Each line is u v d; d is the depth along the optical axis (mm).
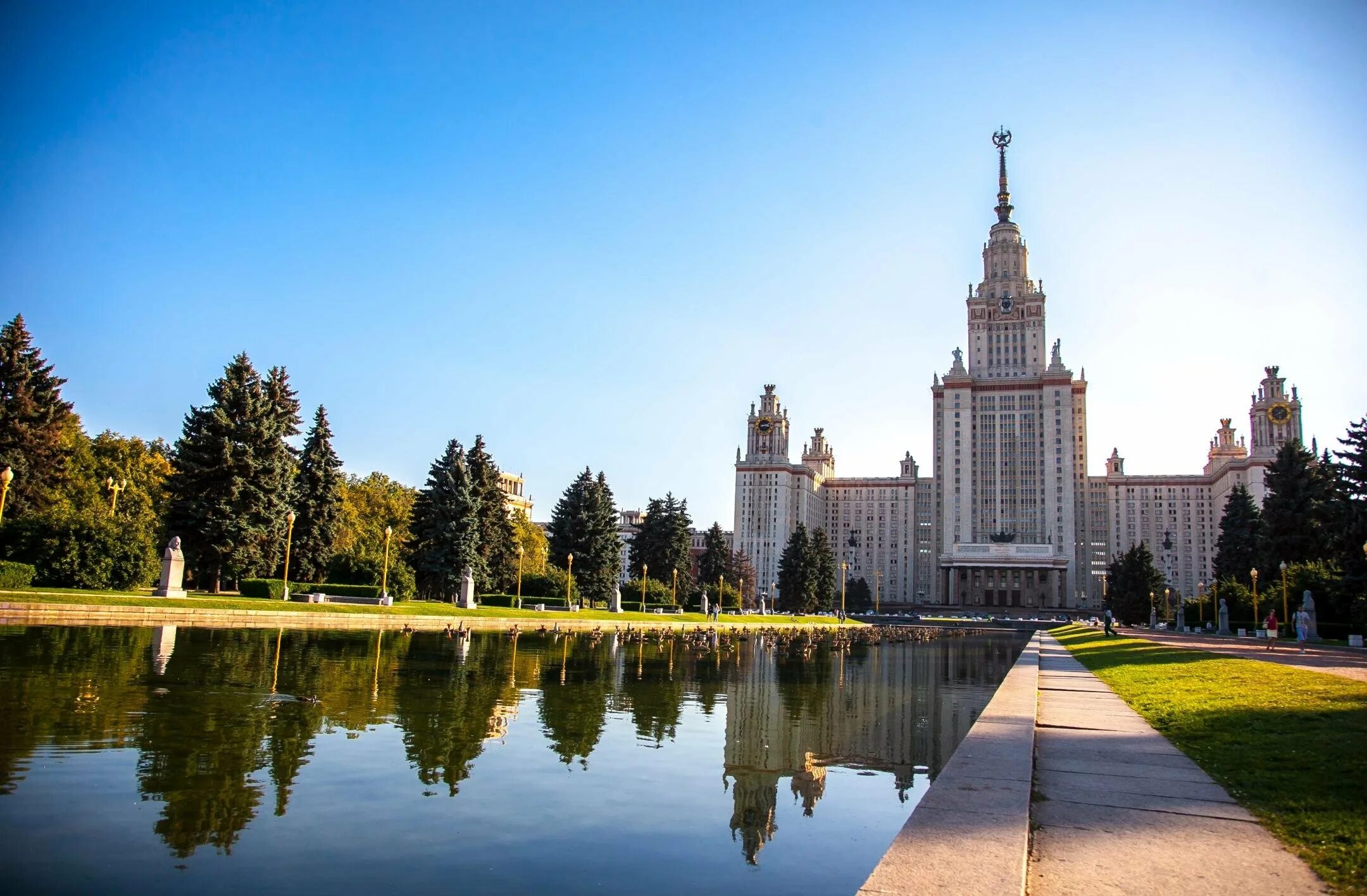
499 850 10258
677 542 124625
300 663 27719
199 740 14992
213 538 62938
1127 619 128375
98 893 8344
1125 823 8695
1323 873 7086
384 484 118562
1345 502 63594
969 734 13625
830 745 18719
